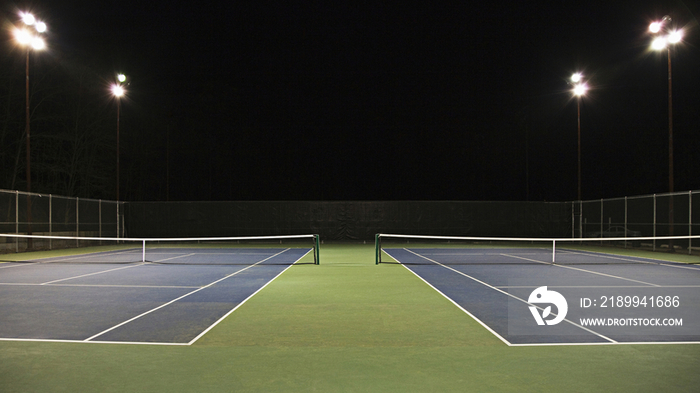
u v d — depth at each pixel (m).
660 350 6.43
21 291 11.58
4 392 4.99
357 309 9.30
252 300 10.31
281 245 32.19
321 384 5.20
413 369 5.70
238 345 6.73
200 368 5.73
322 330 7.60
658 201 29.73
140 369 5.70
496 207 36.16
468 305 9.68
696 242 27.44
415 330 7.60
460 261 19.75
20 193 24.75
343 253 24.45
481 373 5.55
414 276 14.47
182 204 36.19
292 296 10.83
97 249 28.19
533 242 35.53
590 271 15.77
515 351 6.41
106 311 9.09
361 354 6.30
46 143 37.78
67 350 6.47
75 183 40.88
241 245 32.19
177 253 24.89
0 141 34.66
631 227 30.81
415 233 36.19
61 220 28.95
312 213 36.28
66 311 9.09
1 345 6.71
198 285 12.60
